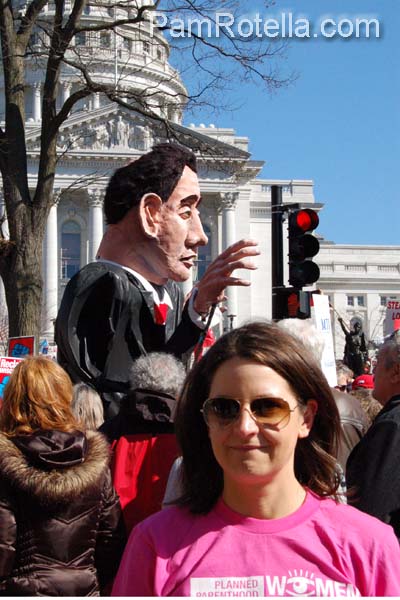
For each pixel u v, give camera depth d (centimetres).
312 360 344
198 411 365
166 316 654
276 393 329
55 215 8744
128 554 345
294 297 1328
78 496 481
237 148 8594
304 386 340
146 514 563
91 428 607
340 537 326
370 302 10775
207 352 368
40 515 476
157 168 627
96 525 495
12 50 1684
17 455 483
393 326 1700
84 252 8962
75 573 479
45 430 497
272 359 332
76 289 632
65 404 516
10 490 478
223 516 338
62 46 1725
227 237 9069
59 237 8956
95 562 512
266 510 332
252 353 332
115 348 631
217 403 332
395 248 10950
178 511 350
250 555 324
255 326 347
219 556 325
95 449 504
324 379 347
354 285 10781
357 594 316
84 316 639
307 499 340
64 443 489
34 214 1688
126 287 627
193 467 364
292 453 337
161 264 633
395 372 636
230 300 8888
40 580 470
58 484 474
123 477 568
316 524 330
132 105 1991
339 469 363
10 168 1675
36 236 1684
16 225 1672
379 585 318
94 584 487
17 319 1666
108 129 8756
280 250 1405
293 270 1356
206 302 610
